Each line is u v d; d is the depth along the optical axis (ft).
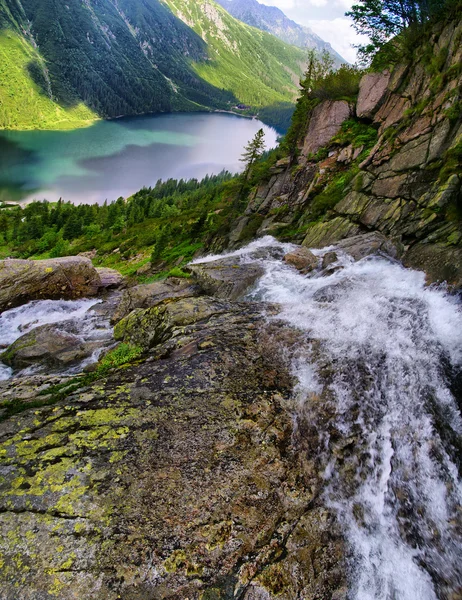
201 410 27.02
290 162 137.90
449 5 78.48
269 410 27.43
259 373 31.19
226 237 127.95
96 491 20.95
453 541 22.45
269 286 54.19
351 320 38.78
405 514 23.90
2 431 24.67
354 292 45.68
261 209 132.87
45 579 17.12
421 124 68.49
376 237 61.21
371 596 20.38
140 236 254.27
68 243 339.57
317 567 20.61
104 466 22.43
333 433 26.99
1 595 16.43
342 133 114.62
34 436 24.31
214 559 19.24
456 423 28.55
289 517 22.07
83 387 30.01
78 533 18.94
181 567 18.53
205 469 23.02
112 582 17.44
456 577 21.11
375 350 34.04
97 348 51.26
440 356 33.76
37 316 80.94
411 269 51.01
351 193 77.51
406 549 22.36
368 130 102.94
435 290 44.45
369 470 25.62
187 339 36.81
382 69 105.81
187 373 30.89
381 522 23.48
